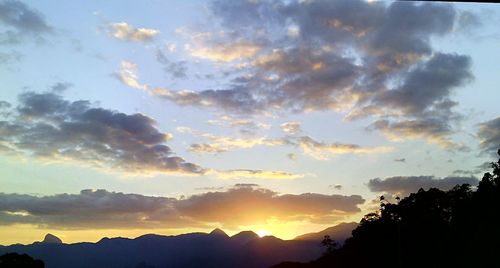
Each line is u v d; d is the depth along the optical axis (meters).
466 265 65.25
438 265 74.44
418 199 84.69
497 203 68.88
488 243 61.84
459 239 72.19
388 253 86.00
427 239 79.50
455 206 77.44
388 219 89.44
